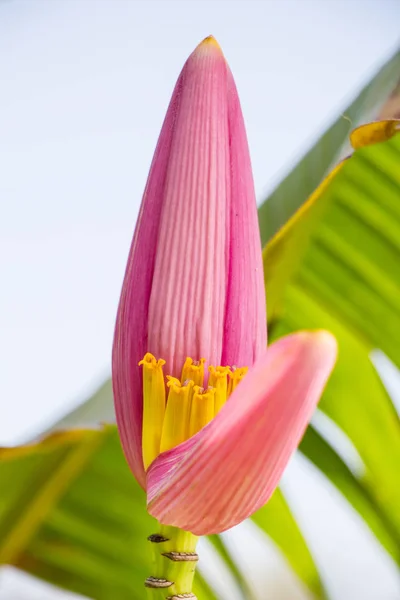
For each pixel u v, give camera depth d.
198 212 0.56
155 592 0.54
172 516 0.52
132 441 0.56
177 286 0.56
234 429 0.50
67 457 0.76
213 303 0.56
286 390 0.49
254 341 0.56
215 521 0.52
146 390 0.55
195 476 0.51
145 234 0.56
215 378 0.55
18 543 0.76
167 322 0.55
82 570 0.76
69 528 0.76
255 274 0.56
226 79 0.57
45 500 0.76
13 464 0.75
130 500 0.76
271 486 0.51
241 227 0.56
